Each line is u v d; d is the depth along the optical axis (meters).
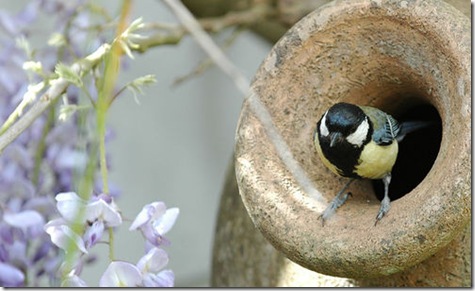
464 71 3.17
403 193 3.27
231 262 3.29
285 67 3.22
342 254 3.17
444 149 3.17
